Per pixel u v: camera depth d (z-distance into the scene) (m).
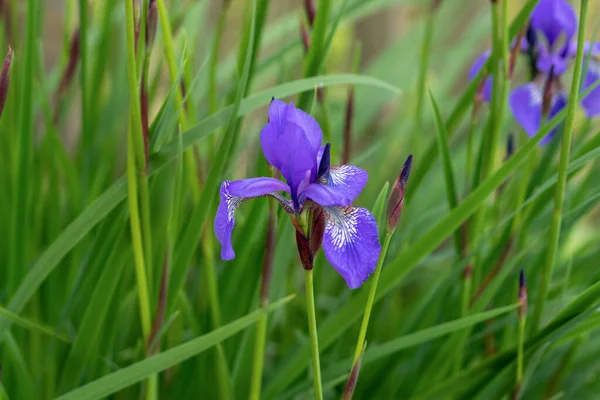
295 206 0.70
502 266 0.84
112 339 0.84
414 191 0.85
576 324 0.76
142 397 0.79
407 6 1.81
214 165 0.77
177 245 0.83
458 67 1.41
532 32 0.89
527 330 0.86
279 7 1.77
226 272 0.83
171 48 0.77
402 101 1.33
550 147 0.83
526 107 0.88
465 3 1.51
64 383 0.80
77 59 0.89
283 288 0.83
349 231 0.70
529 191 0.84
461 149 1.19
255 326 0.82
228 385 0.81
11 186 0.91
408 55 1.39
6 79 0.72
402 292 1.22
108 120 1.02
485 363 0.80
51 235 0.90
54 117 0.90
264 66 0.90
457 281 0.86
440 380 0.86
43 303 0.89
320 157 0.73
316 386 0.72
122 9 1.05
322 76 0.79
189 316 0.83
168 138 0.79
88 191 0.94
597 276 0.82
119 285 0.83
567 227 0.84
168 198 0.92
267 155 0.71
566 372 0.86
